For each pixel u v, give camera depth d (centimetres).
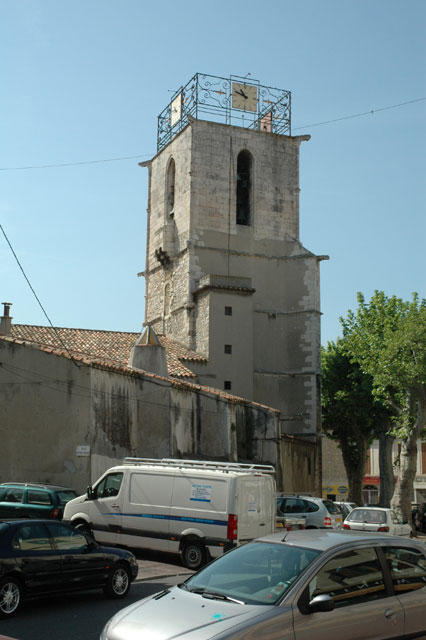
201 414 3045
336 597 748
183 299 4550
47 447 2525
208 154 4738
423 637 801
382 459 4631
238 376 4181
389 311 3969
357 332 4053
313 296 4597
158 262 4975
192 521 1789
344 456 4891
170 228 4847
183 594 764
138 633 677
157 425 2756
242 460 3294
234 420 3142
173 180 5009
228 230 4684
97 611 1231
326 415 4775
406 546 860
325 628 715
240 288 4284
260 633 670
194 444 2966
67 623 1133
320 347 4547
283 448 3734
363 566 797
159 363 3325
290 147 4975
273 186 4872
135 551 2048
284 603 712
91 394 2506
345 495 7138
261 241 4753
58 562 1242
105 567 1327
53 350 2595
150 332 3394
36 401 2578
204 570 825
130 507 1891
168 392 2794
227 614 696
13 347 2647
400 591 807
